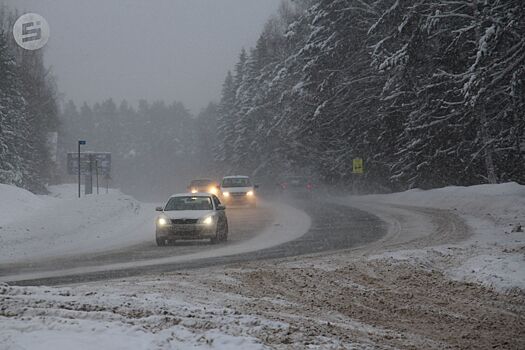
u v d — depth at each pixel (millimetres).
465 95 48594
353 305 14938
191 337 9883
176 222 29250
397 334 12289
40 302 12281
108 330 9953
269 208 56281
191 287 15922
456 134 60000
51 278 19047
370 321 13398
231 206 56969
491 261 19625
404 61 58594
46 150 102438
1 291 13398
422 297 16172
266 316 12734
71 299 12727
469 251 22781
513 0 48500
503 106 56594
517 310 14953
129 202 51000
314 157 87500
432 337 12289
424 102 60844
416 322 13594
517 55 48406
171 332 10109
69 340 9297
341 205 57969
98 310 11906
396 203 57562
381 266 20062
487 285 17375
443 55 57562
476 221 35844
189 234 29203
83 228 36156
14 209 41375
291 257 23500
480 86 48250
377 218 41469
